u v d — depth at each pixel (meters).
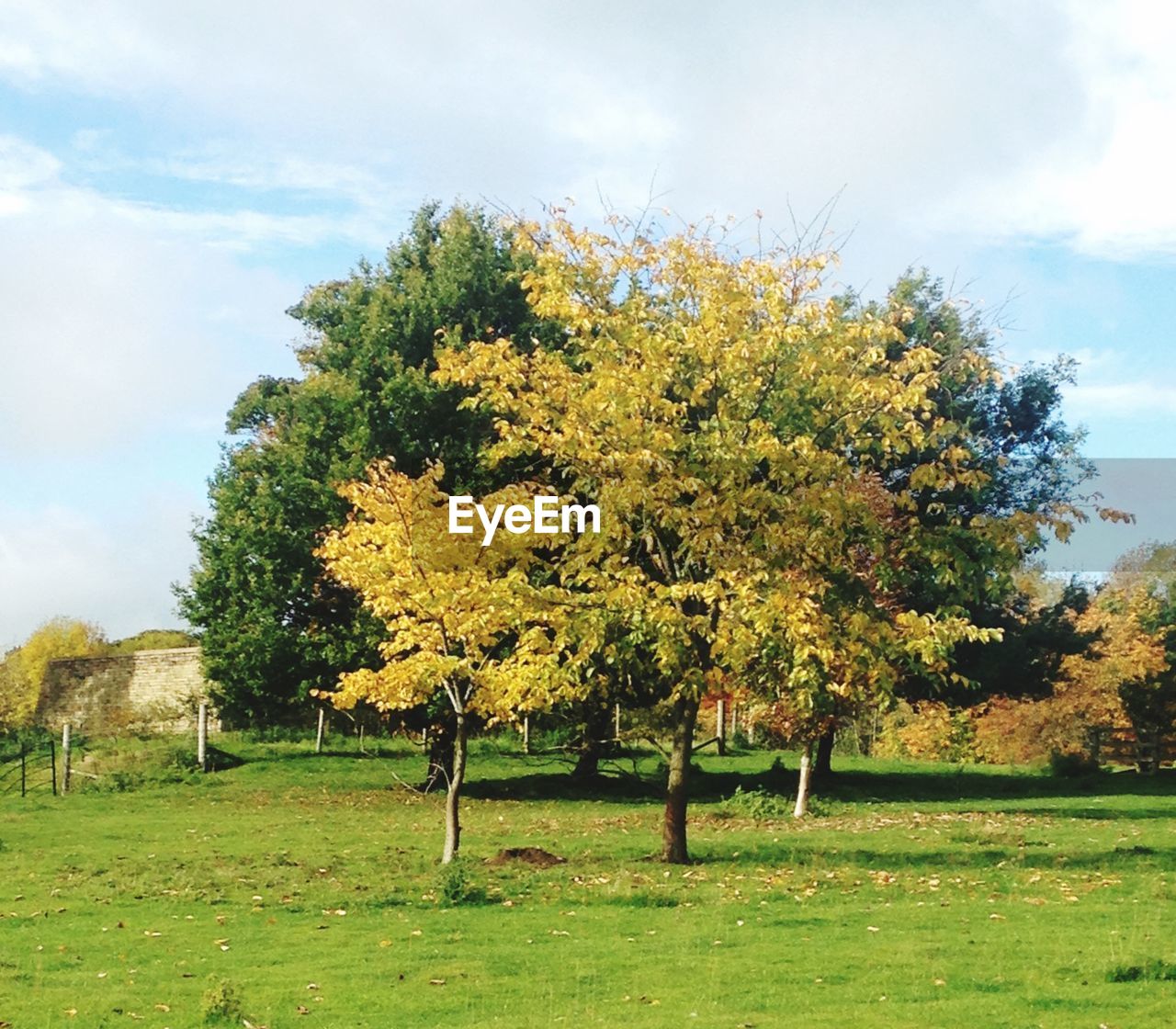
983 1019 10.19
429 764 35.59
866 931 14.12
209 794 34.19
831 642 18.23
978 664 39.00
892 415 19.64
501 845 23.20
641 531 19.48
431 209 39.16
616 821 28.20
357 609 34.81
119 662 58.31
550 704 19.19
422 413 33.84
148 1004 11.33
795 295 19.67
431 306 35.44
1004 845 23.03
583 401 18.81
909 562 21.11
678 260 19.56
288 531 37.09
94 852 22.53
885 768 46.12
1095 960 12.29
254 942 14.09
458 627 18.80
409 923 14.98
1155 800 34.94
